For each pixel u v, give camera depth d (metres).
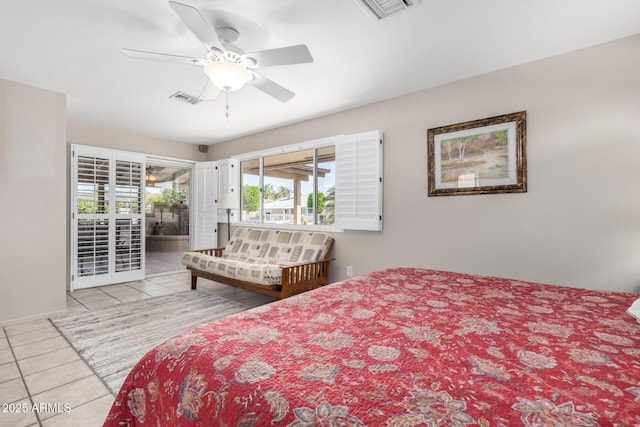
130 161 4.68
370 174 3.47
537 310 1.38
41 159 3.07
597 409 0.66
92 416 1.62
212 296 3.91
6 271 2.88
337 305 1.46
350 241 3.78
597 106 2.31
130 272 4.67
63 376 1.99
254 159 5.10
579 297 1.59
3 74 2.79
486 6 1.88
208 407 0.81
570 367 0.86
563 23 2.05
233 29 2.11
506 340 1.05
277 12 1.94
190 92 3.23
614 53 2.25
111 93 3.24
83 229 4.20
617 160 2.24
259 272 3.20
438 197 3.09
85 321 2.96
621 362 0.89
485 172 2.80
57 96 3.17
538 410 0.66
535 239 2.57
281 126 4.54
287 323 1.22
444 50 2.41
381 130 3.48
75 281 4.13
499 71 2.73
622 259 2.22
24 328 2.78
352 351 0.97
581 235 2.38
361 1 1.82
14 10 1.91
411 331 1.14
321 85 3.06
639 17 1.99
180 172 6.11
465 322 1.23
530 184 2.58
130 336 2.61
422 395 0.73
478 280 2.00
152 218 6.20
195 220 5.61
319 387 0.77
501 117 2.70
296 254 3.91
